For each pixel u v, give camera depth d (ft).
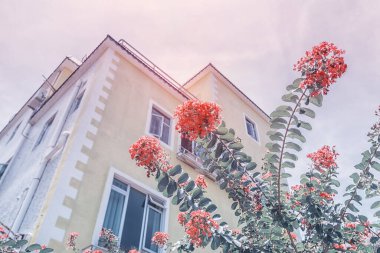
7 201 31.48
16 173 35.73
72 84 36.65
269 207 14.90
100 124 26.43
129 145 27.68
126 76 32.53
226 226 14.93
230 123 44.45
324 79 11.51
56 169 22.94
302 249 16.19
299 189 17.07
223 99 46.68
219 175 15.17
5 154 48.16
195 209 13.98
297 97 12.40
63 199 20.47
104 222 22.39
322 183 16.22
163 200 27.68
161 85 36.58
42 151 31.55
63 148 25.14
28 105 47.16
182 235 26.84
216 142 13.20
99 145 25.13
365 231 16.16
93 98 27.45
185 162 32.09
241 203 15.74
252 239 15.94
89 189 22.29
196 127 11.75
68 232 19.53
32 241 18.12
